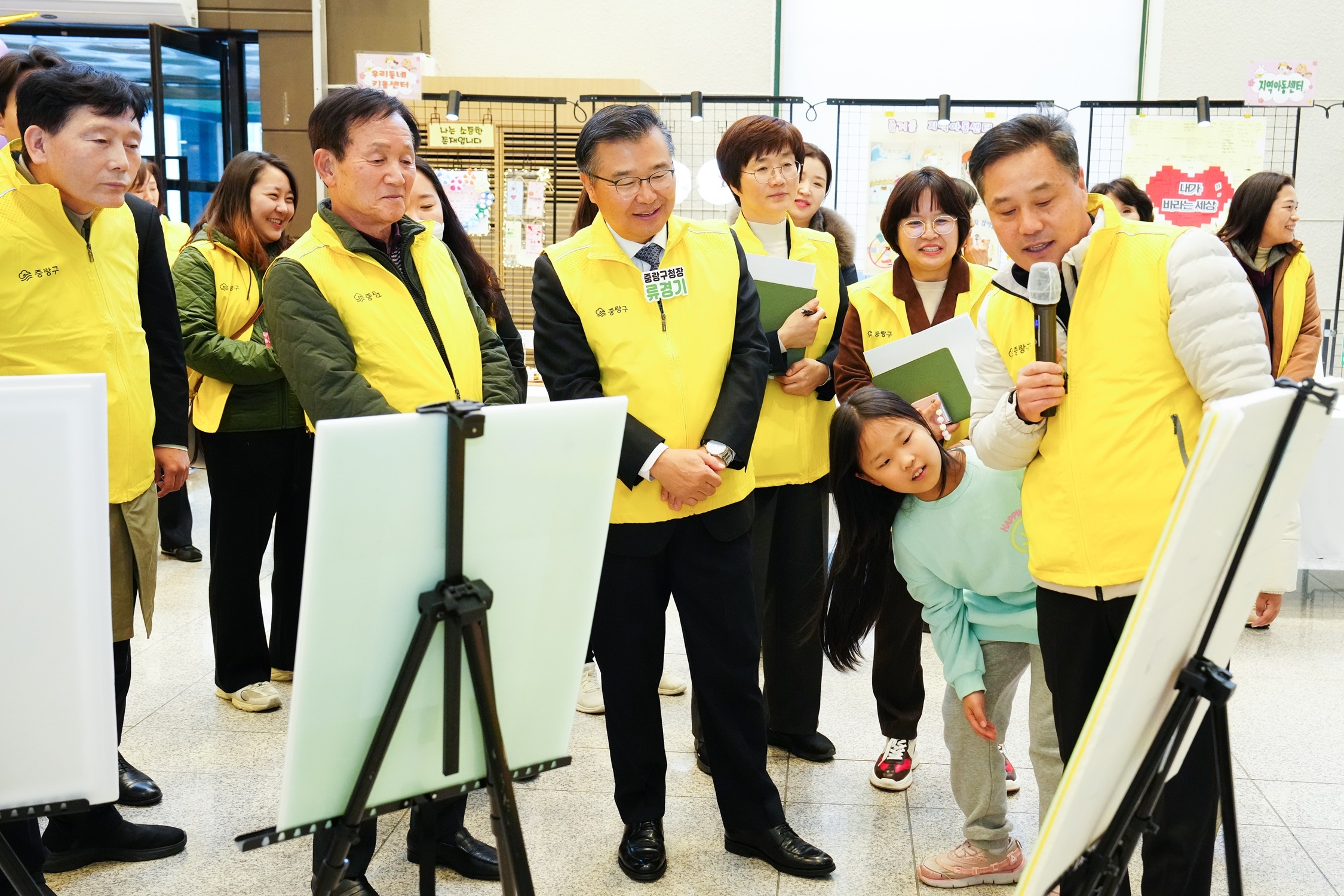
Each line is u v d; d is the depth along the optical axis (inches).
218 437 116.9
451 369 78.8
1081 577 64.2
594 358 84.0
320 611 44.8
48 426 46.4
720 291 84.4
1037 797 100.0
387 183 74.9
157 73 210.4
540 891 84.4
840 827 94.6
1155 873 66.8
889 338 108.0
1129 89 220.2
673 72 228.1
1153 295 61.1
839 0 225.0
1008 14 221.8
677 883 85.7
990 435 67.7
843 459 81.9
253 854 89.7
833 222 124.0
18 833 67.5
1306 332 142.9
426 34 229.3
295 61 228.8
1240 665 133.5
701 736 106.8
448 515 46.1
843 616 88.1
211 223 122.1
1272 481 43.1
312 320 73.6
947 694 85.4
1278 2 211.3
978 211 156.4
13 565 46.7
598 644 86.2
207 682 128.6
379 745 47.7
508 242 172.2
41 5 226.5
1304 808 97.3
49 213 78.8
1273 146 212.5
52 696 48.7
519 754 54.2
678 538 84.9
